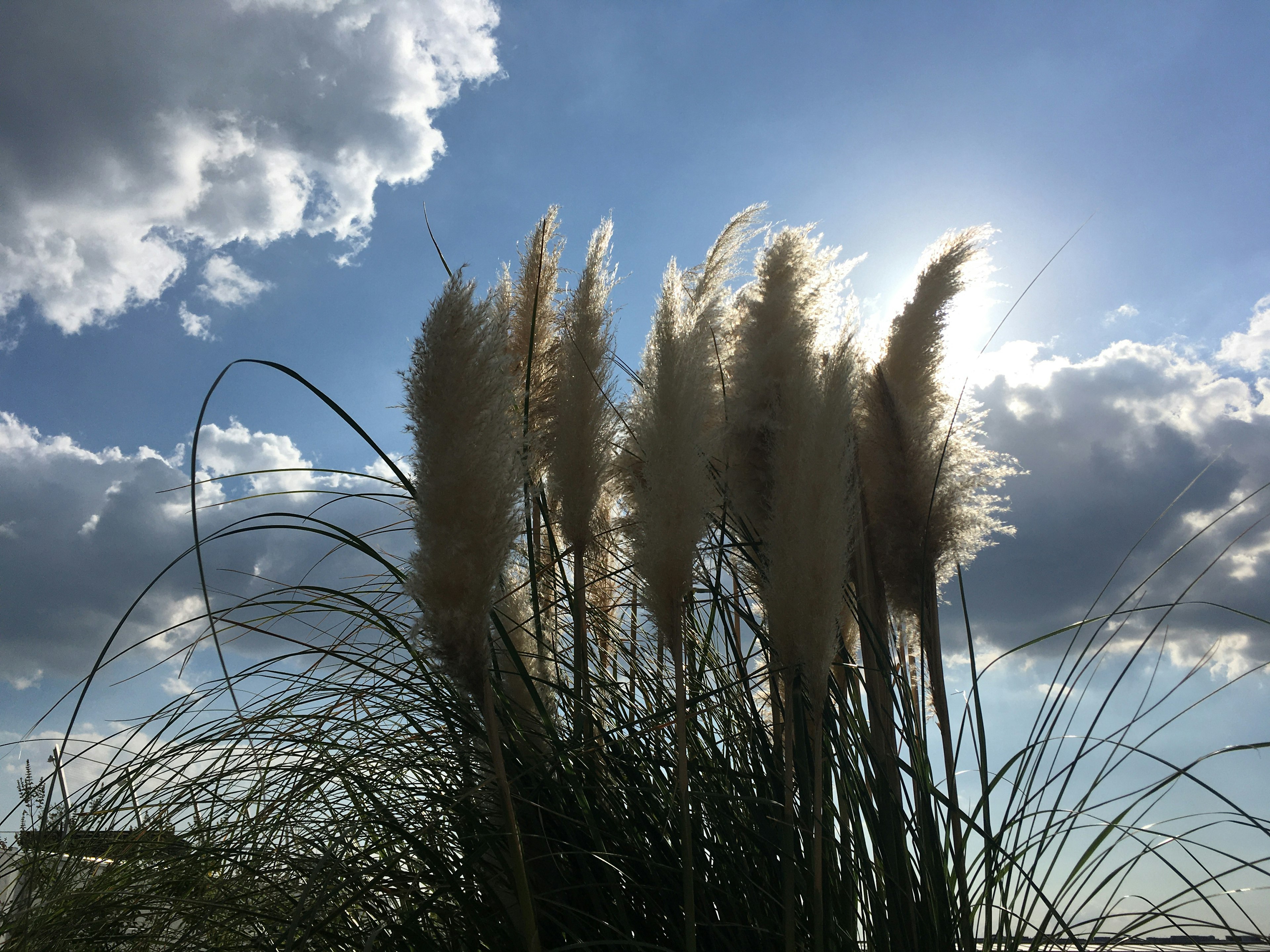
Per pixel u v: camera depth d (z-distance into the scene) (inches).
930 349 66.8
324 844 54.3
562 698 58.7
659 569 48.4
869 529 64.9
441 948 50.8
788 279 62.5
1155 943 58.6
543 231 71.8
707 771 56.5
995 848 55.7
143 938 55.3
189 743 58.2
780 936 52.2
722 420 63.1
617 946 49.3
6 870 60.9
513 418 45.5
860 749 59.7
